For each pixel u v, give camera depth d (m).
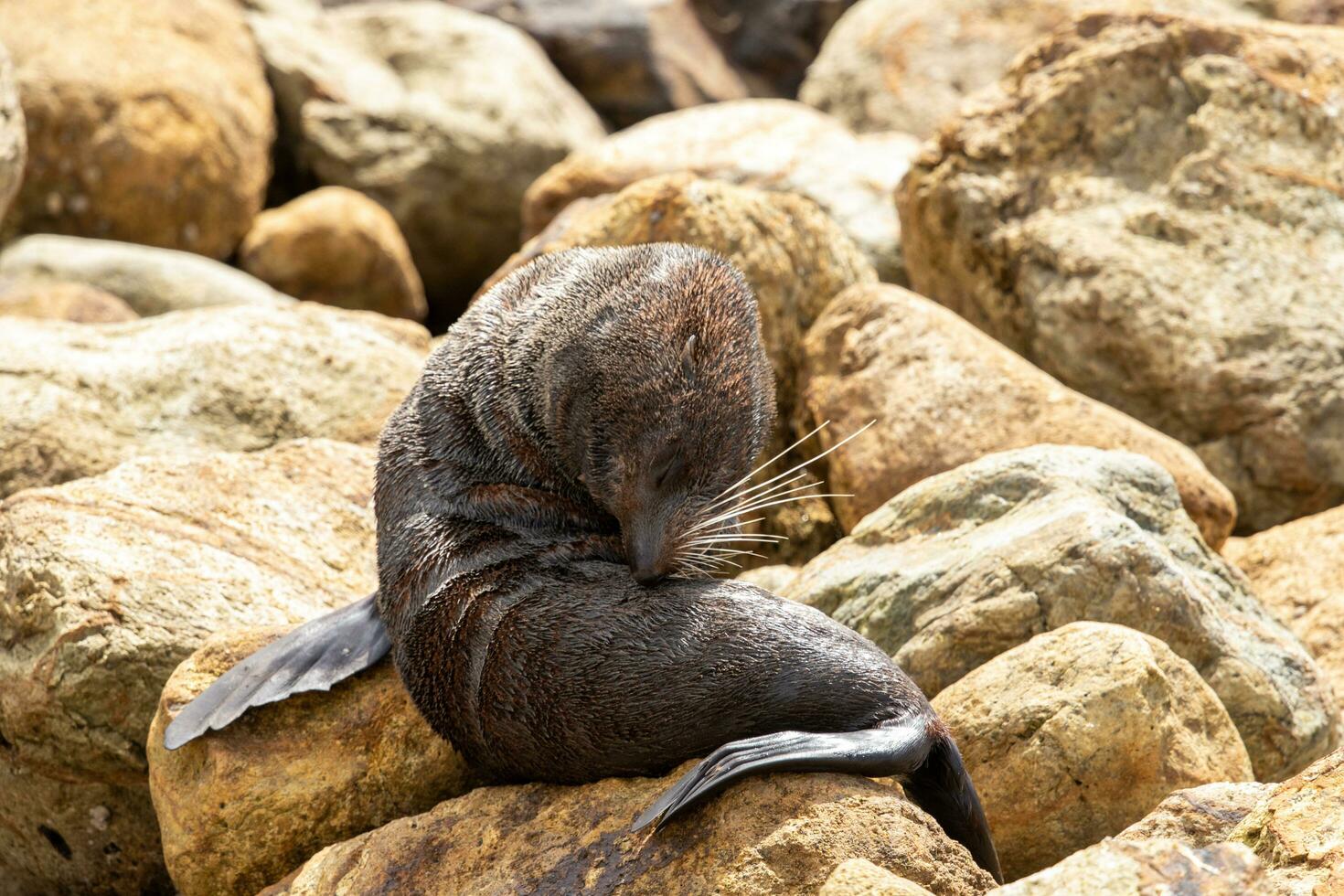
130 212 56.09
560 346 19.95
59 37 56.19
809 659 18.03
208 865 20.56
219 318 32.47
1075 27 38.50
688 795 16.98
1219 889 14.54
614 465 19.58
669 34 75.25
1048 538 22.50
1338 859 15.60
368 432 31.31
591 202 38.31
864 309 31.52
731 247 32.19
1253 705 22.09
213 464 26.31
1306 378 33.44
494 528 19.89
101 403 30.30
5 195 41.44
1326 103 36.94
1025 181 37.16
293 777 20.62
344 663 21.12
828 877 16.27
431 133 63.84
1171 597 22.05
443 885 18.09
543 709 18.47
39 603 22.88
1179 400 33.97
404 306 60.25
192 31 60.25
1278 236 35.50
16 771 24.27
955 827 18.48
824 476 31.03
